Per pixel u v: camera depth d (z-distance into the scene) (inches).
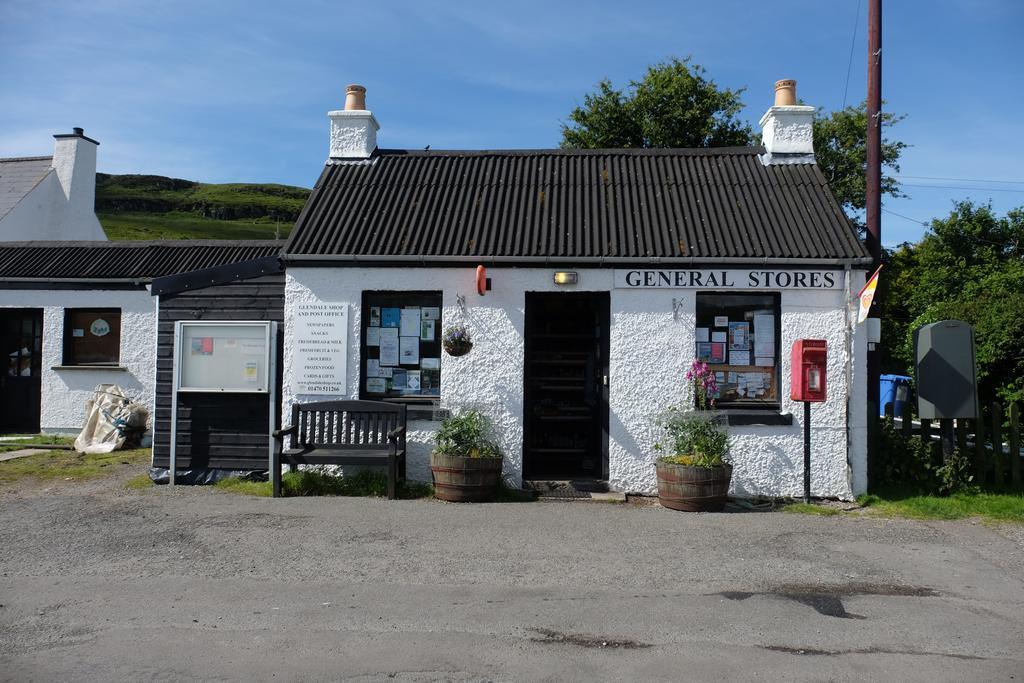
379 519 306.3
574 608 213.8
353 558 256.1
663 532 293.3
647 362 359.3
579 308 406.9
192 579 234.8
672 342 358.0
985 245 863.7
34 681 167.3
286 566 247.3
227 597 219.9
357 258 362.3
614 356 359.9
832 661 181.6
